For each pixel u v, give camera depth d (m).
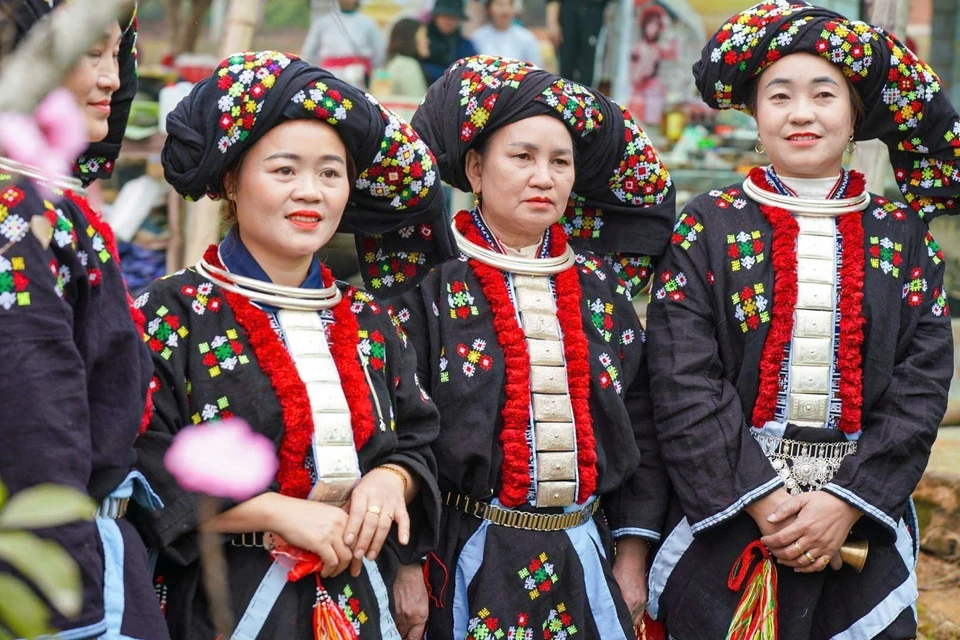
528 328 2.97
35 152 1.20
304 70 2.55
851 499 3.01
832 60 3.11
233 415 2.46
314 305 2.63
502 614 2.84
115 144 2.55
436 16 7.15
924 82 3.14
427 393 2.92
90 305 2.09
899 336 3.18
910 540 3.24
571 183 3.03
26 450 1.88
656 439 3.21
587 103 3.02
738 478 3.03
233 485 1.73
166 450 2.37
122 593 2.11
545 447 2.90
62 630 1.88
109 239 2.17
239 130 2.51
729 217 3.22
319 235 2.58
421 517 2.78
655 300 3.24
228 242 2.67
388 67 7.14
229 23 3.97
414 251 2.98
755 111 3.29
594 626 2.95
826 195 3.21
